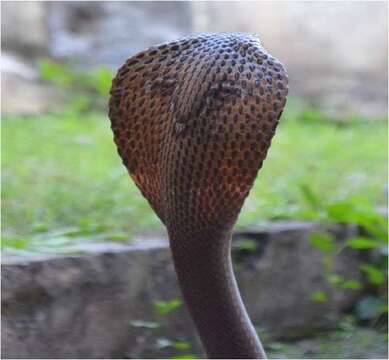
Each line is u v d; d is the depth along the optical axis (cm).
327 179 811
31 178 751
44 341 498
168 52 321
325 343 594
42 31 1275
